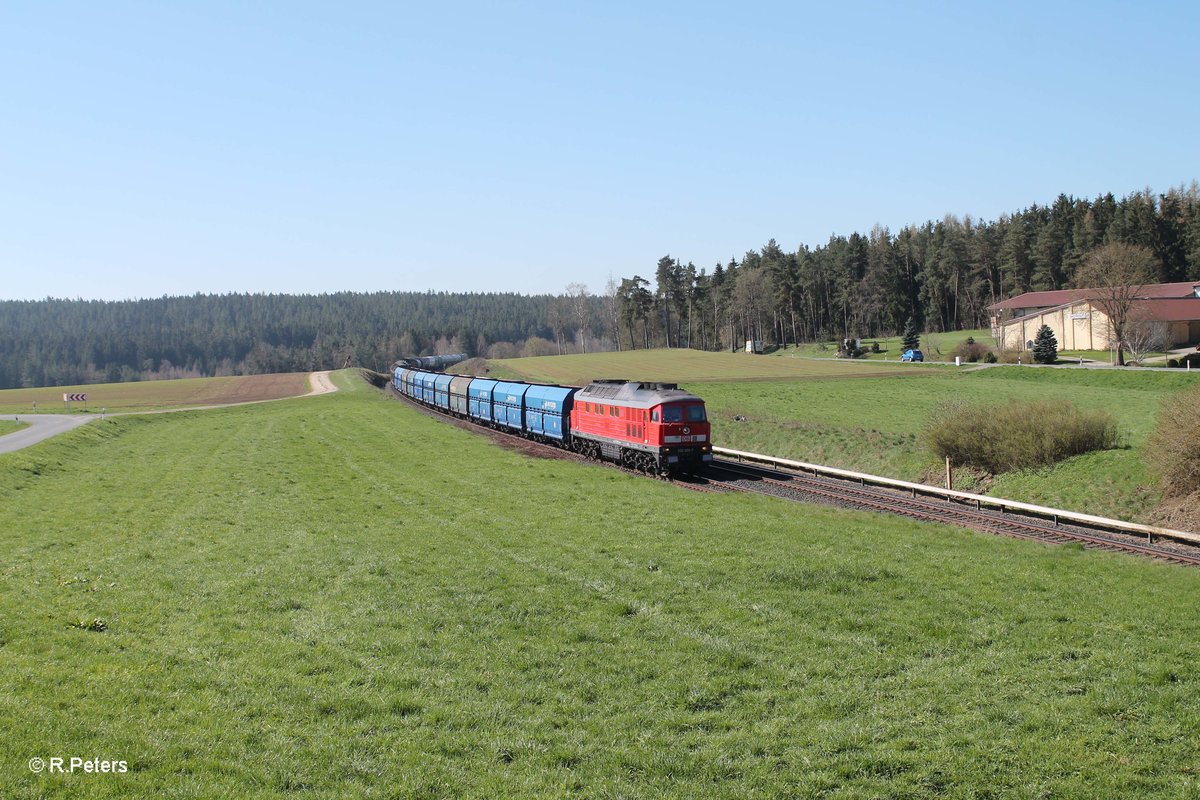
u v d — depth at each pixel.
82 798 8.64
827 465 42.62
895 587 17.81
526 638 14.50
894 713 11.46
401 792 9.15
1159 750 10.18
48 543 22.08
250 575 18.70
